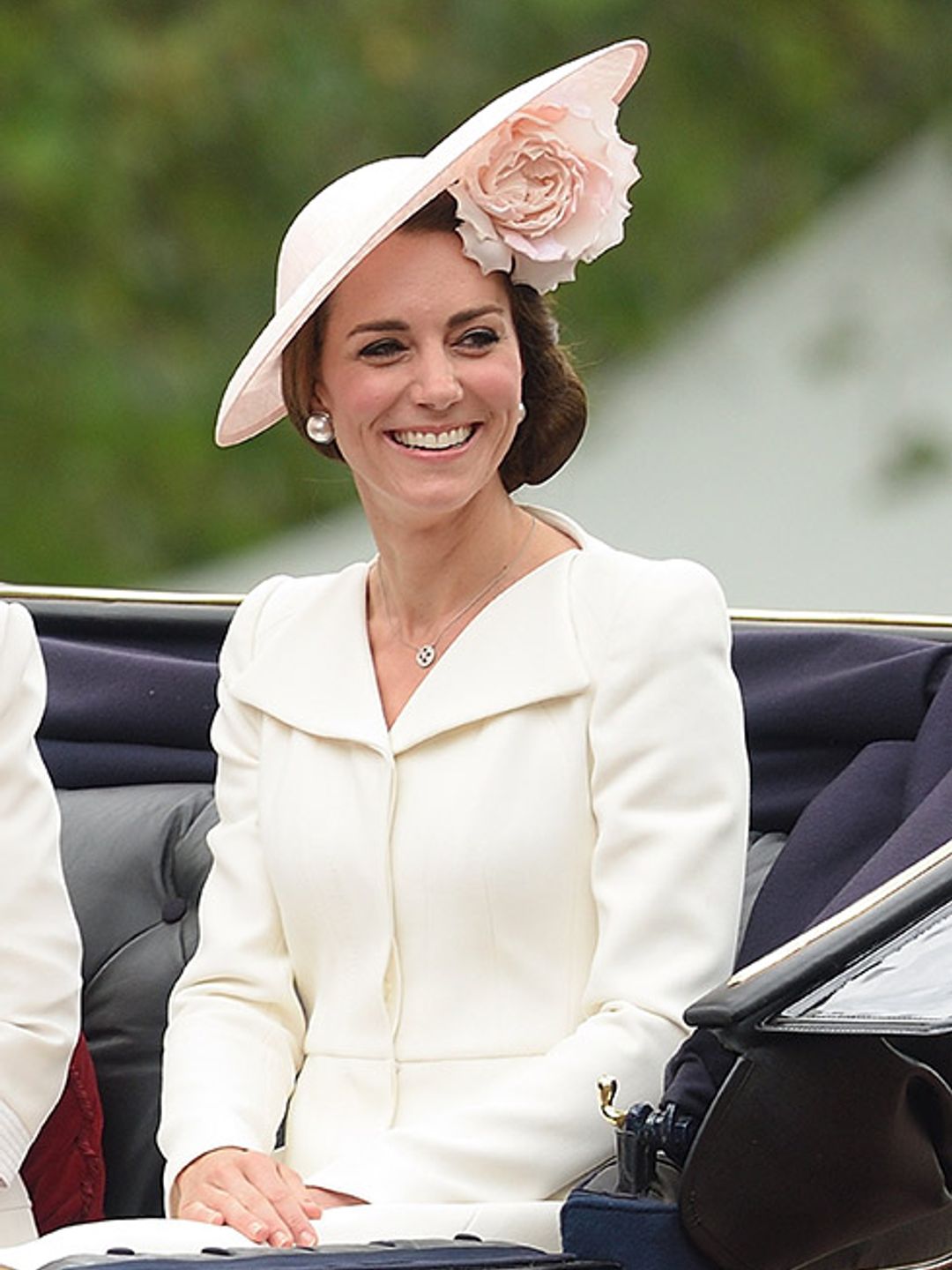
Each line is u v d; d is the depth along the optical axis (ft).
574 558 36.55
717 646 35.58
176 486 131.13
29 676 38.32
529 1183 33.40
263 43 135.44
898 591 80.23
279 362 38.09
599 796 35.09
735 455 87.56
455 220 35.70
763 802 39.11
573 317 129.08
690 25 134.62
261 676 37.42
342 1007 35.73
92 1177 39.01
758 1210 30.27
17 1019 37.04
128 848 41.98
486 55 135.85
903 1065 29.96
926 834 33.58
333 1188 33.47
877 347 93.09
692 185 132.57
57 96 133.39
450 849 35.22
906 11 133.28
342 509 129.18
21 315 131.44
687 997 34.01
